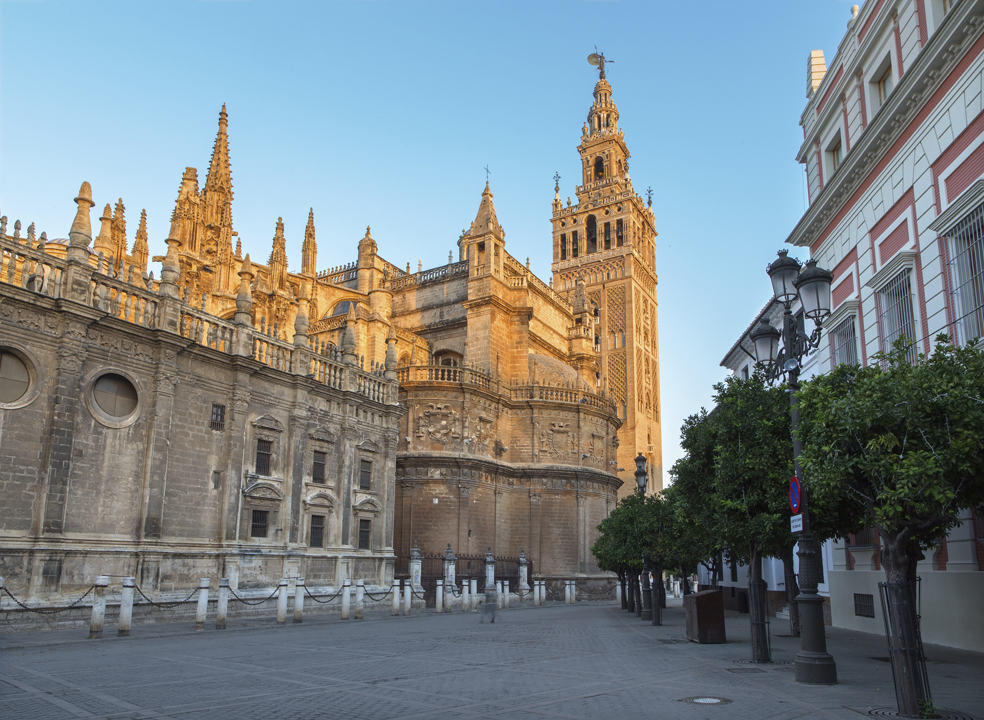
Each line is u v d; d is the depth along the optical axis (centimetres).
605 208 11269
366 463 3975
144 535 2697
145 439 2777
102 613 2144
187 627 2495
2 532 2311
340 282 8112
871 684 1371
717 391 1948
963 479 1211
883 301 2342
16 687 1303
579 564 5738
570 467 5838
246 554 3083
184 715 1074
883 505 1170
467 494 5238
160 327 2877
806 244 3064
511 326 6244
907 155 2191
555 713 1094
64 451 2478
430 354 6406
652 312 11594
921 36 2133
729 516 1792
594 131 12156
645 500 3491
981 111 1805
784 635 2508
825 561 2972
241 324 3231
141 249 5725
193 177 6131
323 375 3719
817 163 3012
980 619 1880
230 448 3094
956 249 1903
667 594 7244
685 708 1132
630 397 10256
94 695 1230
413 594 4094
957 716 1060
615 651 1989
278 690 1295
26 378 2441
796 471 1463
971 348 1284
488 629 2762
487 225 6119
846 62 2694
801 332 1593
